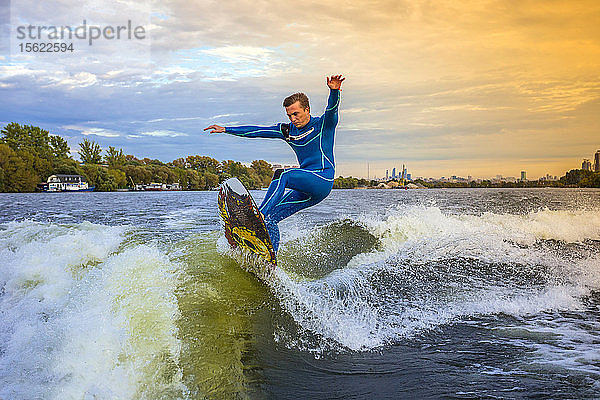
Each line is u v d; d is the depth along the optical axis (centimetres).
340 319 419
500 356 358
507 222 838
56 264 500
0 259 523
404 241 667
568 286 536
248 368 328
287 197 505
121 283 410
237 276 455
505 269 580
